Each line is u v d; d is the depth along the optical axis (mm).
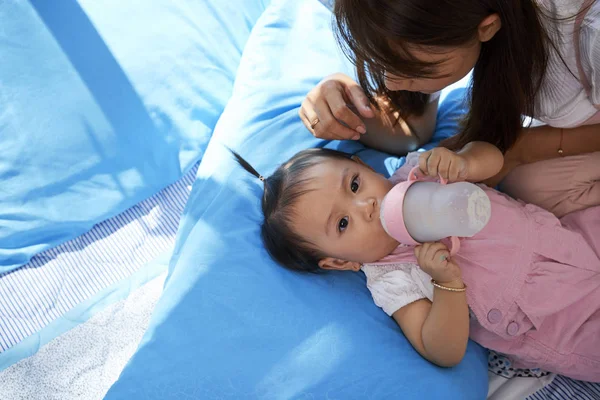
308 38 1770
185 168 1827
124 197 1771
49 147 1715
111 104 1771
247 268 1314
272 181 1326
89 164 1740
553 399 1240
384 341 1192
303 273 1304
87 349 1595
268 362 1180
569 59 1021
